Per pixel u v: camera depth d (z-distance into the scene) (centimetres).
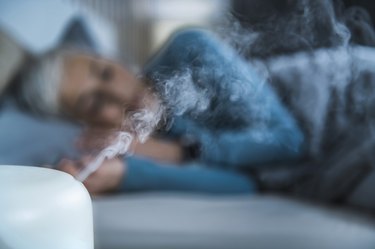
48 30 135
